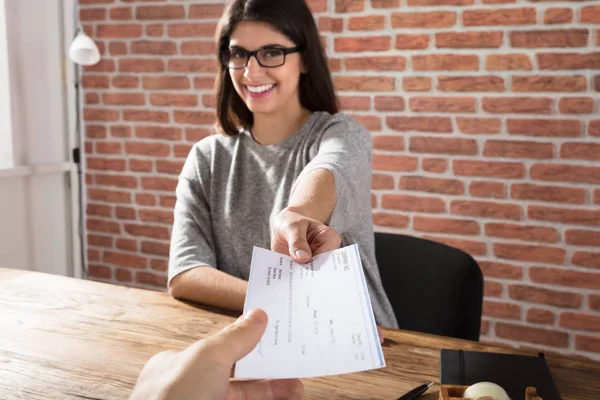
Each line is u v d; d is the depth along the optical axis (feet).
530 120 7.22
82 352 3.17
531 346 7.53
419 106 7.71
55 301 3.95
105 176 9.75
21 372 2.94
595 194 7.04
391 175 7.98
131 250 9.73
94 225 9.96
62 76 9.64
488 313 7.71
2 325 3.53
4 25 8.68
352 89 8.00
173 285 4.17
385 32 7.73
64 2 9.46
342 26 7.93
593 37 6.81
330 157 4.04
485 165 7.50
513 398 2.57
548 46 7.01
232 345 1.74
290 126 4.96
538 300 7.44
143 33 9.18
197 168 5.14
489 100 7.37
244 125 5.12
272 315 2.21
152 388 1.67
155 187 9.44
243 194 4.97
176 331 3.48
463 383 2.71
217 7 8.64
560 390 2.78
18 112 9.00
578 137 7.03
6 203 8.96
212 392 1.66
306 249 2.60
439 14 7.43
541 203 7.30
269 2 4.52
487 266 7.64
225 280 4.01
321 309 2.22
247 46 4.58
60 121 9.70
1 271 4.59
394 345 3.28
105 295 4.08
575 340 7.30
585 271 7.18
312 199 3.55
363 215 4.47
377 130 7.97
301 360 1.95
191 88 8.98
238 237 4.94
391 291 4.79
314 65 4.85
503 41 7.20
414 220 7.94
